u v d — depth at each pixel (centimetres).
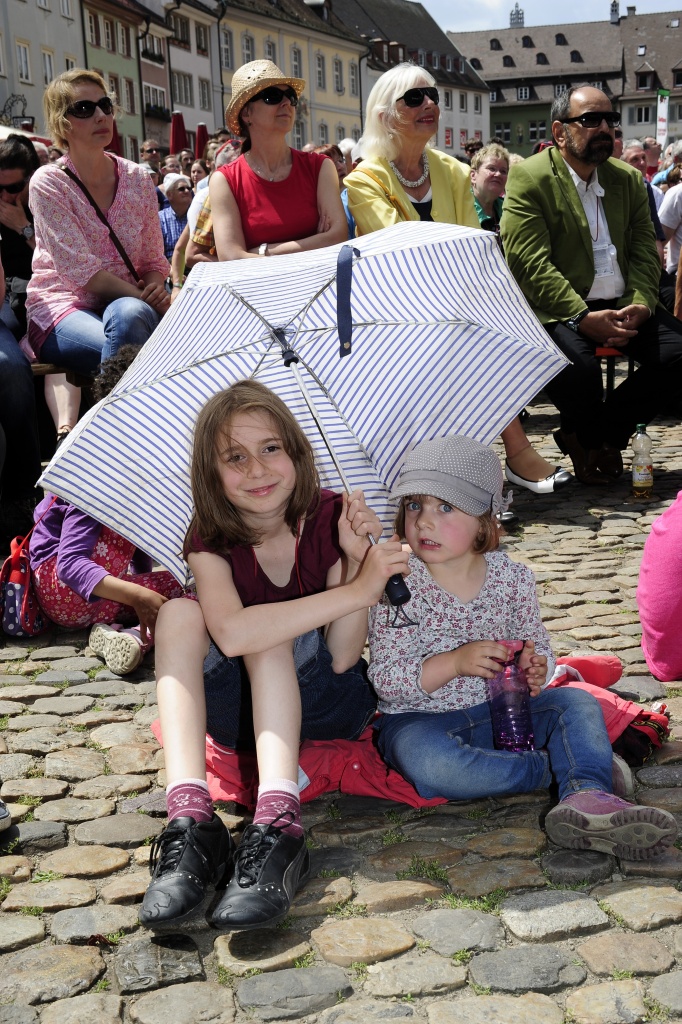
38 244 650
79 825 299
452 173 659
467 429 312
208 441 273
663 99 2320
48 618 464
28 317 652
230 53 6062
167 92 5272
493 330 325
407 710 303
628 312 648
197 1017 219
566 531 584
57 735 360
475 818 294
